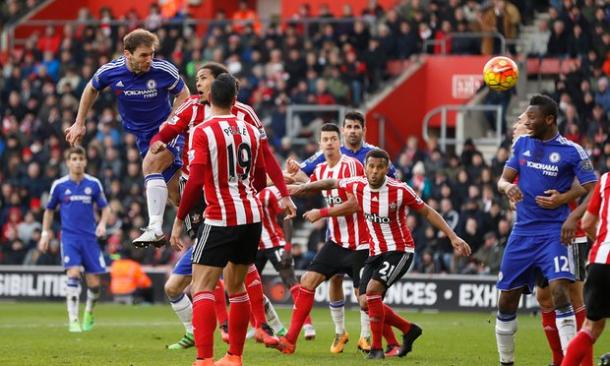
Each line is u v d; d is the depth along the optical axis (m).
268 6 69.19
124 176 50.22
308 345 26.64
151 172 22.62
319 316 38.69
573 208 19.75
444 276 41.94
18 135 53.44
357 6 62.69
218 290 25.58
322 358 23.00
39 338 28.39
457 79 54.09
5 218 50.38
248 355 23.64
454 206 43.81
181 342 25.11
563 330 19.16
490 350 25.48
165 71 22.53
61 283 46.97
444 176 44.81
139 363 21.55
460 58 54.09
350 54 53.56
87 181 32.62
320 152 26.41
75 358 22.66
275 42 55.62
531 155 19.62
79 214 32.34
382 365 21.47
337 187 23.84
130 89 22.48
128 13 62.09
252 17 64.12
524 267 19.62
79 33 61.03
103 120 52.28
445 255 42.81
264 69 54.84
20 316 37.66
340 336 24.72
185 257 24.38
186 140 22.17
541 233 19.48
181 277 24.39
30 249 48.88
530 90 50.97
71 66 56.47
